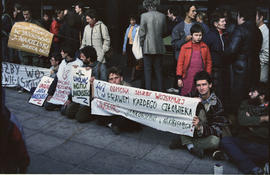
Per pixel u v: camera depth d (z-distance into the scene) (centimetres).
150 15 557
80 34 688
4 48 723
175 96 403
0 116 248
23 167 270
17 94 656
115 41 923
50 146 419
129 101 443
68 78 547
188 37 530
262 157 352
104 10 930
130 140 441
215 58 484
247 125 359
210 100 397
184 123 393
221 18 477
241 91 456
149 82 594
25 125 491
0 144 247
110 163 374
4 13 724
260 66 467
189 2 779
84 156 392
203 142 389
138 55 680
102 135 457
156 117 421
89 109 507
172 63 788
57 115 540
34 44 635
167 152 405
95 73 514
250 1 445
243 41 446
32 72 638
